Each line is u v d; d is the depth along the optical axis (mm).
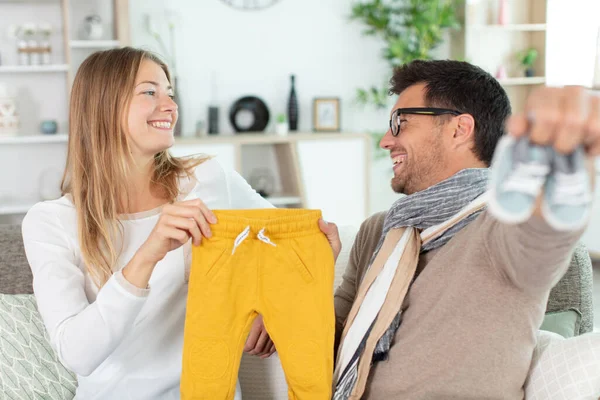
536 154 729
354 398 1422
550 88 746
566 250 1025
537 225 984
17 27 4672
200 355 1435
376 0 5332
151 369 1601
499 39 5707
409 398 1371
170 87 1719
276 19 5352
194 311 1429
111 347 1390
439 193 1452
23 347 1848
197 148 4844
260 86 5379
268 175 5309
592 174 766
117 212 1654
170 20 5074
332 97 5449
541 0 5652
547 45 5719
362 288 1495
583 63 5680
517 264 1140
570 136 710
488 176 1453
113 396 1608
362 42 5516
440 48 5664
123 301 1361
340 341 1549
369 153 5242
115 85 1604
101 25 4824
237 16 5285
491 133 1514
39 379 1832
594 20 5586
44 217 1605
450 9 5355
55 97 4898
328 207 5191
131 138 1627
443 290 1362
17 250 2033
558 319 1834
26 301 1922
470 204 1413
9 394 1798
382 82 5570
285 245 1437
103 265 1577
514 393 1354
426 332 1358
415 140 1537
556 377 1360
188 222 1365
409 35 5426
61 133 4910
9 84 4797
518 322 1290
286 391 1883
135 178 1682
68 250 1581
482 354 1305
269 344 1650
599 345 1357
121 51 1656
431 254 1441
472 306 1307
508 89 5789
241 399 1714
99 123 1616
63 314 1438
